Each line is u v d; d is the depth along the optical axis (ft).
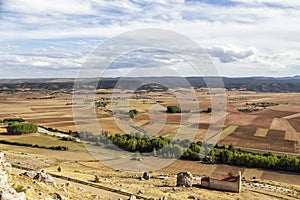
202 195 171.22
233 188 196.03
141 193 146.92
